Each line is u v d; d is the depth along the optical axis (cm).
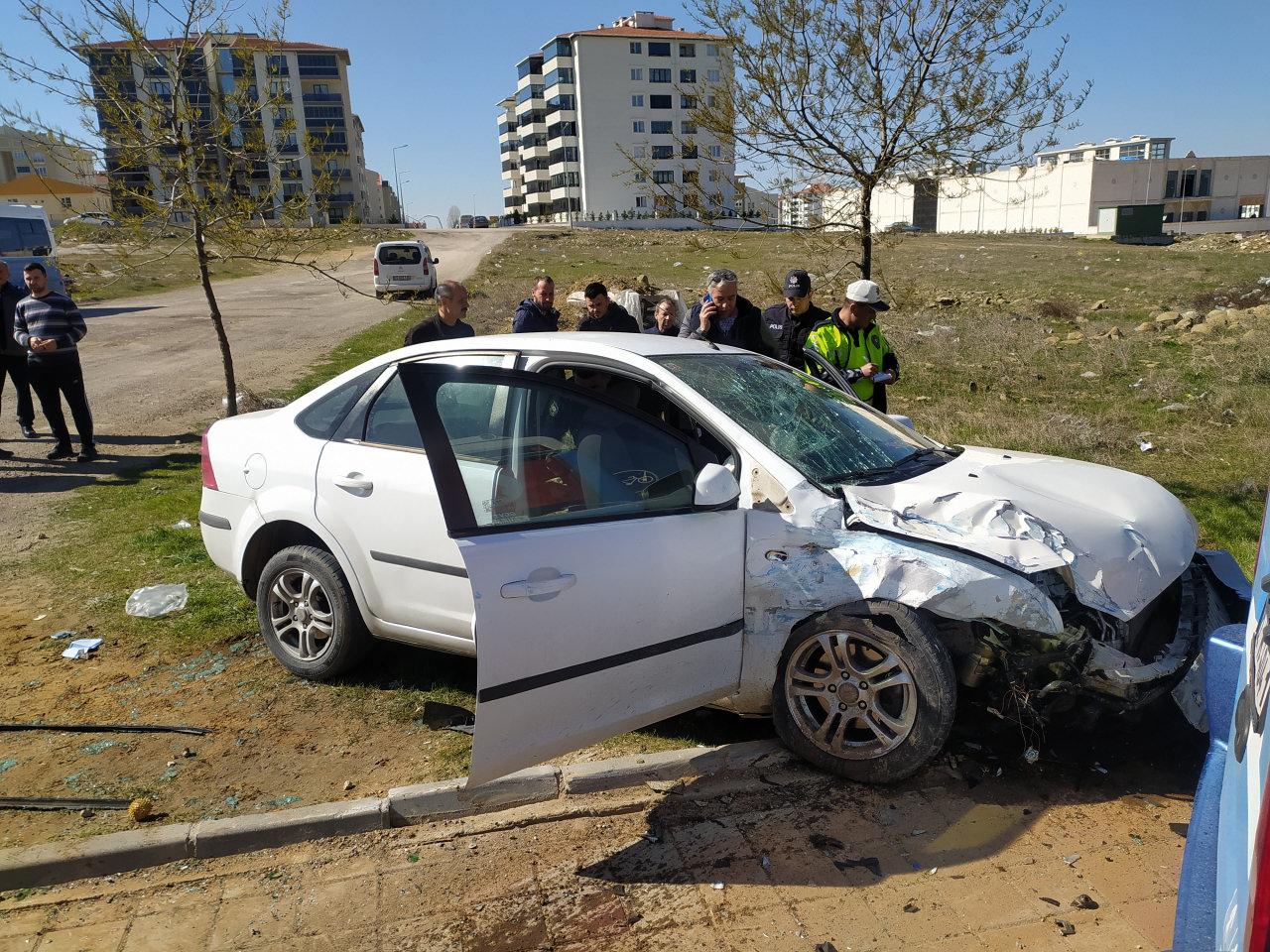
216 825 316
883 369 608
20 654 473
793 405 403
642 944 267
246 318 2245
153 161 755
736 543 338
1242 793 168
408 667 446
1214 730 230
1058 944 259
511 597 284
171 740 386
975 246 5762
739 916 277
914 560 320
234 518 451
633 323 777
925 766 344
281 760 369
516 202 12250
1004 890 283
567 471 322
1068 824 314
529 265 3875
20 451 952
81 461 903
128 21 698
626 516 320
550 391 333
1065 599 338
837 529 335
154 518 709
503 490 308
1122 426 940
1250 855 146
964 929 267
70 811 335
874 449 399
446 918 281
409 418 402
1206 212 9869
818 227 756
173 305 2602
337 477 406
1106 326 1786
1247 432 914
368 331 1945
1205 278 3094
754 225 745
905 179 720
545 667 294
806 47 672
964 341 1538
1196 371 1255
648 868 301
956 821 318
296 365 1503
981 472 392
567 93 9538
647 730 388
